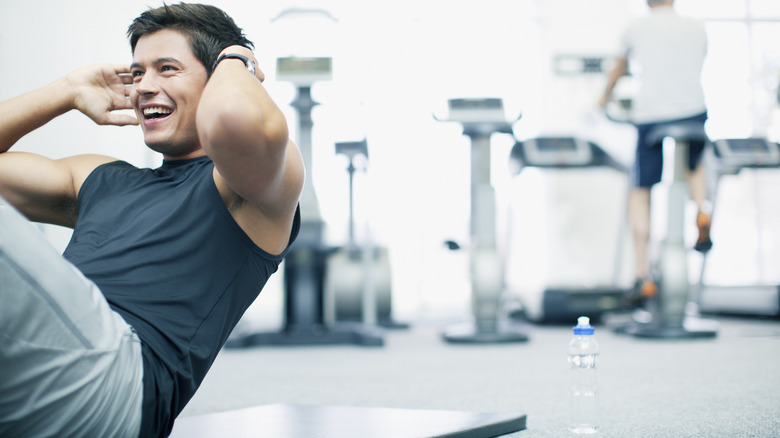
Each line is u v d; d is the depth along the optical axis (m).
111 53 5.06
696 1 5.94
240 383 2.40
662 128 3.75
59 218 1.19
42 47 5.02
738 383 2.16
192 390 0.97
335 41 4.36
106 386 0.79
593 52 5.79
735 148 4.09
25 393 0.73
